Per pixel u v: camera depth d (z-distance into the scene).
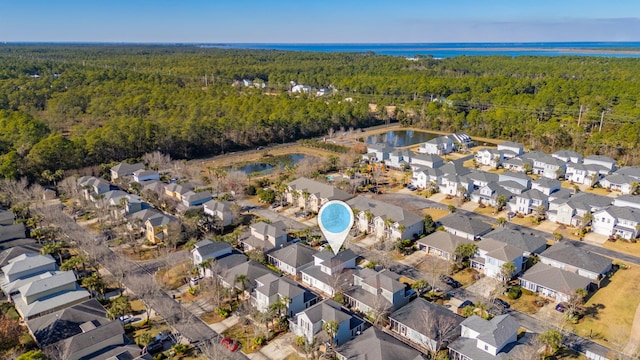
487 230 76.56
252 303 57.88
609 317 54.59
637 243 75.88
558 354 48.09
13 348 47.50
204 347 48.81
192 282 62.09
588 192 98.62
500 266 63.06
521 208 89.56
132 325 52.97
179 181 105.31
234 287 58.75
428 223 78.50
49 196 95.94
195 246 67.94
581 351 48.53
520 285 62.12
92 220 85.31
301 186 94.56
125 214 82.94
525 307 57.03
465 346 46.78
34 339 49.03
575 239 77.75
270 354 48.56
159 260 70.19
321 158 133.50
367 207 82.81
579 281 58.62
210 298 59.31
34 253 66.44
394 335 52.34
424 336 48.97
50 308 54.16
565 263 64.38
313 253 68.19
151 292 58.50
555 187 96.56
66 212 89.06
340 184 101.44
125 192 95.06
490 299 58.62
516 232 72.12
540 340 47.50
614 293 59.97
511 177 103.25
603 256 68.75
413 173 109.38
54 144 110.19
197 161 133.50
